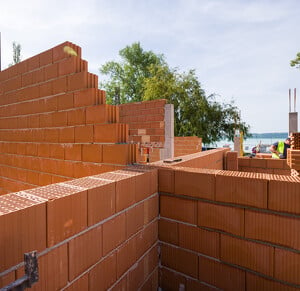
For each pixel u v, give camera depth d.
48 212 1.15
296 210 1.51
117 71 26.83
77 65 3.09
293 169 2.09
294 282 1.54
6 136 4.54
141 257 1.97
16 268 1.00
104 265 1.54
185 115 15.04
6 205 1.07
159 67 16.58
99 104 2.88
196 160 3.38
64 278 1.24
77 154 3.03
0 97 4.64
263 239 1.65
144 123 7.01
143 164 2.58
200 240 1.96
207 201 1.91
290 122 10.64
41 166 3.67
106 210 1.55
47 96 3.50
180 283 2.11
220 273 1.86
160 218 2.23
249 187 1.69
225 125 15.75
